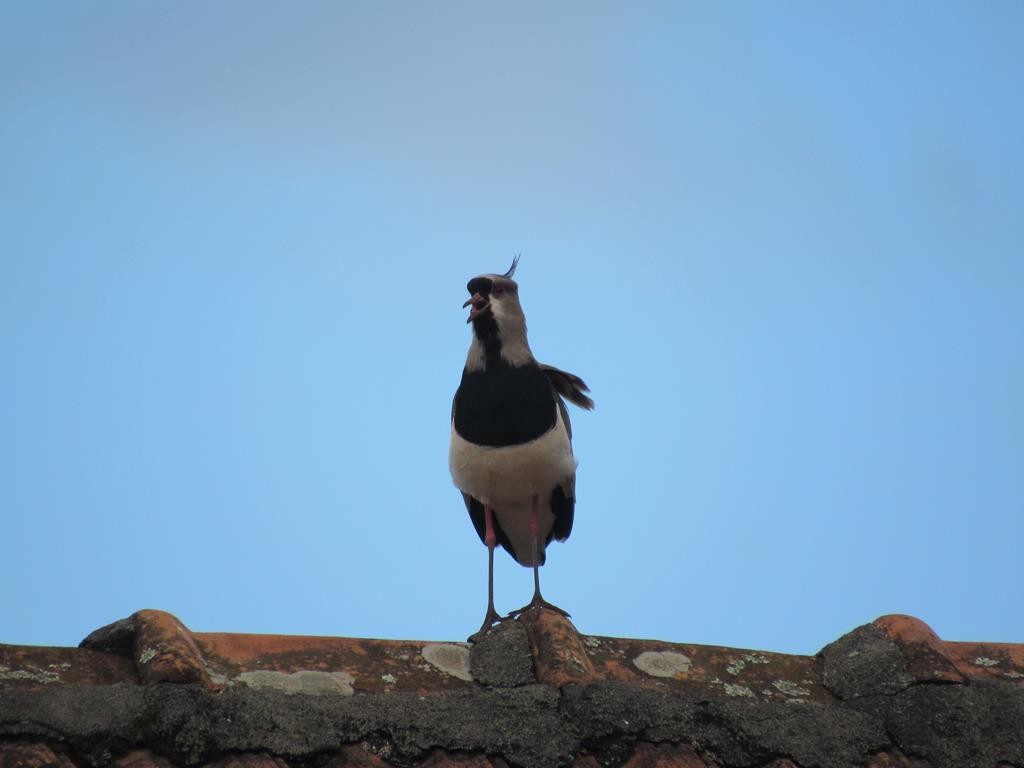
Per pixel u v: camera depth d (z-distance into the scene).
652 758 9.88
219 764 9.00
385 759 9.42
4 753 8.55
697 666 11.44
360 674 10.48
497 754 9.64
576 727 9.95
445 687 10.55
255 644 10.53
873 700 11.08
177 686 9.40
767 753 10.20
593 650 11.33
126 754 8.89
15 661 9.73
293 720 9.41
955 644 12.17
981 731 10.72
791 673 11.62
